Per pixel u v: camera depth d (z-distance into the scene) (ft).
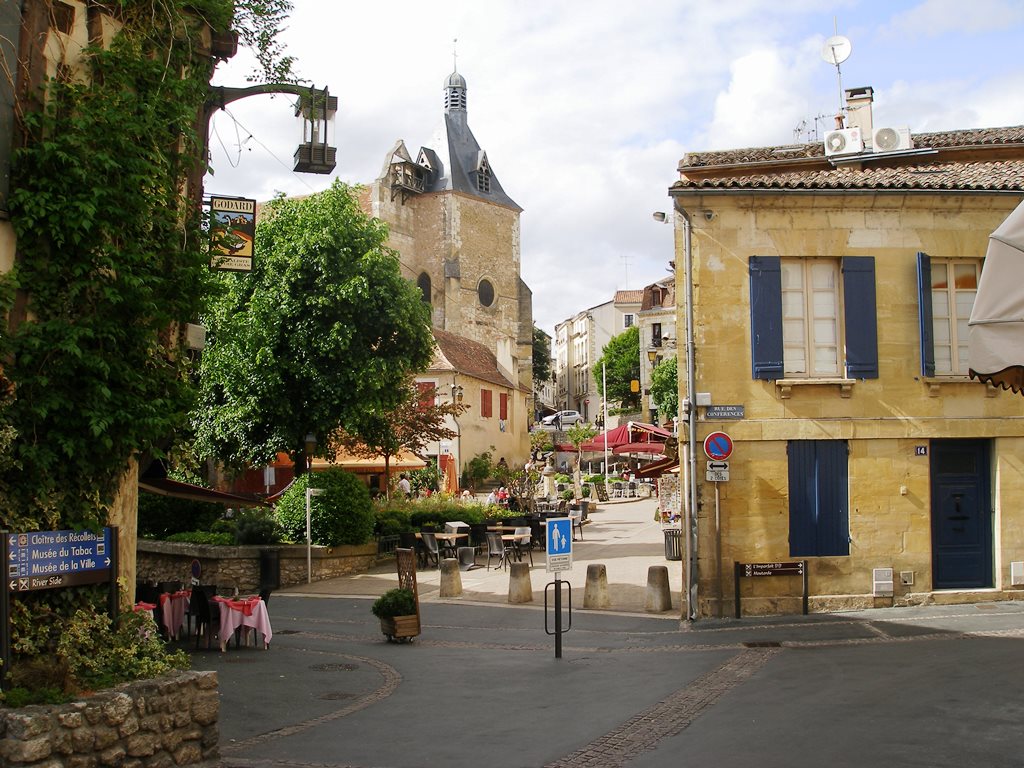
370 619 58.44
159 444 31.78
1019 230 23.12
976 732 27.37
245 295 87.61
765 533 52.80
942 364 54.19
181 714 26.45
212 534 78.38
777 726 28.81
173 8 32.17
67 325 27.09
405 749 28.30
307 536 74.79
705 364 53.16
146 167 28.71
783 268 53.98
